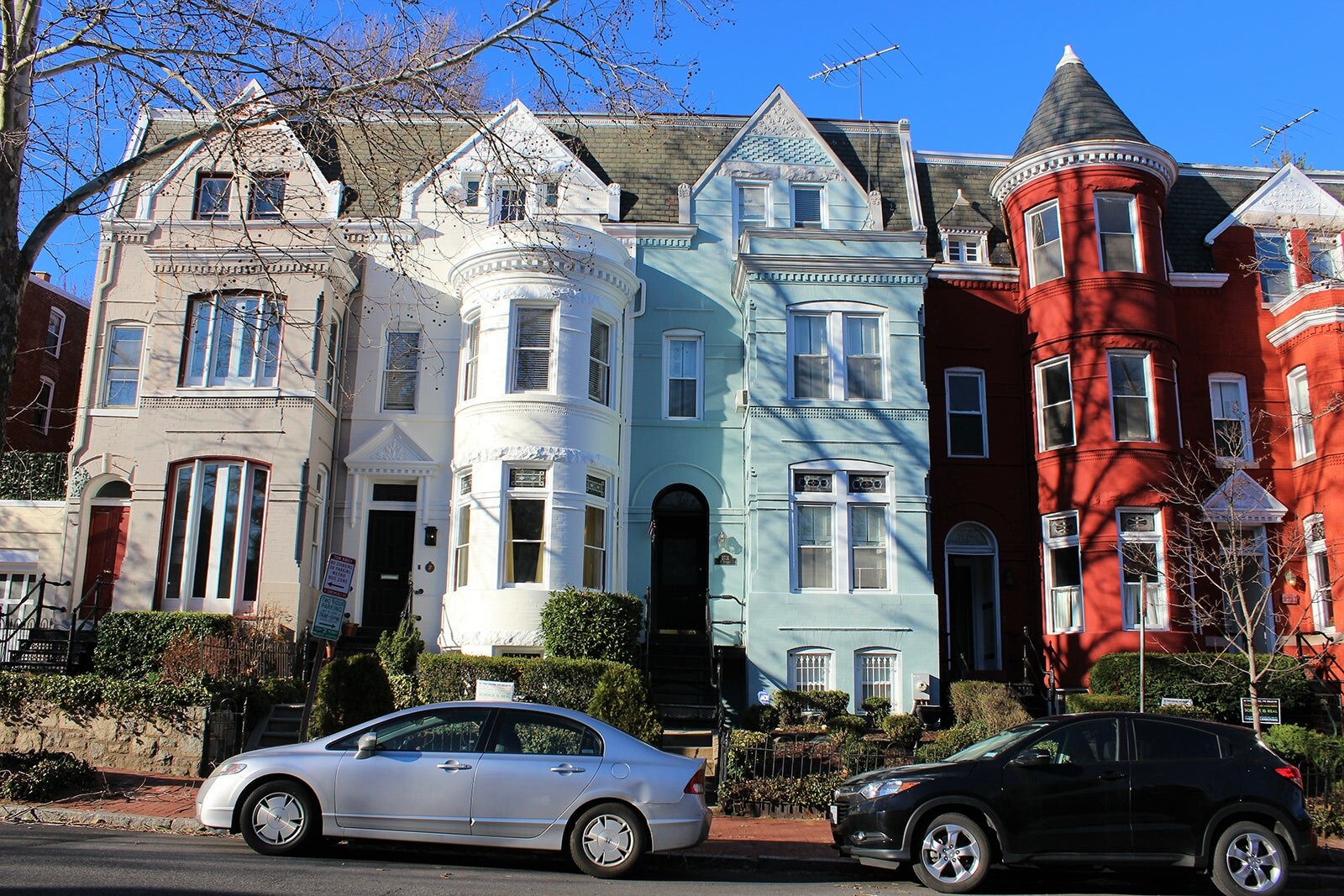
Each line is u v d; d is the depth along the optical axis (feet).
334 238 68.28
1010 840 33.63
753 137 79.77
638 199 78.59
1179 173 86.17
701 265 76.69
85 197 42.52
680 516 73.77
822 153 79.87
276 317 51.72
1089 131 75.66
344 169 77.97
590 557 68.18
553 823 32.30
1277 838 33.83
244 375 68.80
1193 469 71.72
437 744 33.42
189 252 68.23
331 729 46.47
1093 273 73.41
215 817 32.30
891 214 80.07
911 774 34.78
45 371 93.97
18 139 39.42
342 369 73.15
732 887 31.99
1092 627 68.80
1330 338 72.69
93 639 61.93
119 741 47.32
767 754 47.11
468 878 30.42
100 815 37.68
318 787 32.30
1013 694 62.69
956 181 86.38
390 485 73.10
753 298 70.79
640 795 32.48
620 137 81.51
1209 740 35.19
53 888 26.07
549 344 68.69
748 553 68.54
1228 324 78.23
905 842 33.71
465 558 67.87
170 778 45.06
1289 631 67.97
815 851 38.04
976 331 78.28
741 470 73.31
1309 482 72.95
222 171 74.23
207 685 48.60
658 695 61.57
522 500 66.39
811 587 67.46
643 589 71.00
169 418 67.46
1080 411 72.23
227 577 65.72
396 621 70.79
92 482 70.74
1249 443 75.31
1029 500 75.51
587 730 33.83
